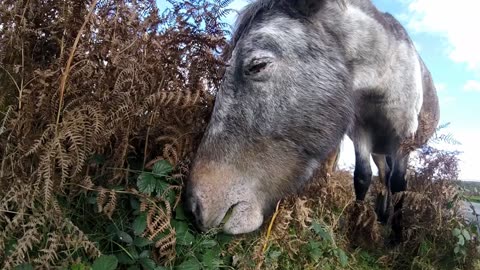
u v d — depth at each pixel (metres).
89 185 0.41
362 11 0.69
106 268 0.38
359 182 0.89
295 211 0.66
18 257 0.34
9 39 0.41
